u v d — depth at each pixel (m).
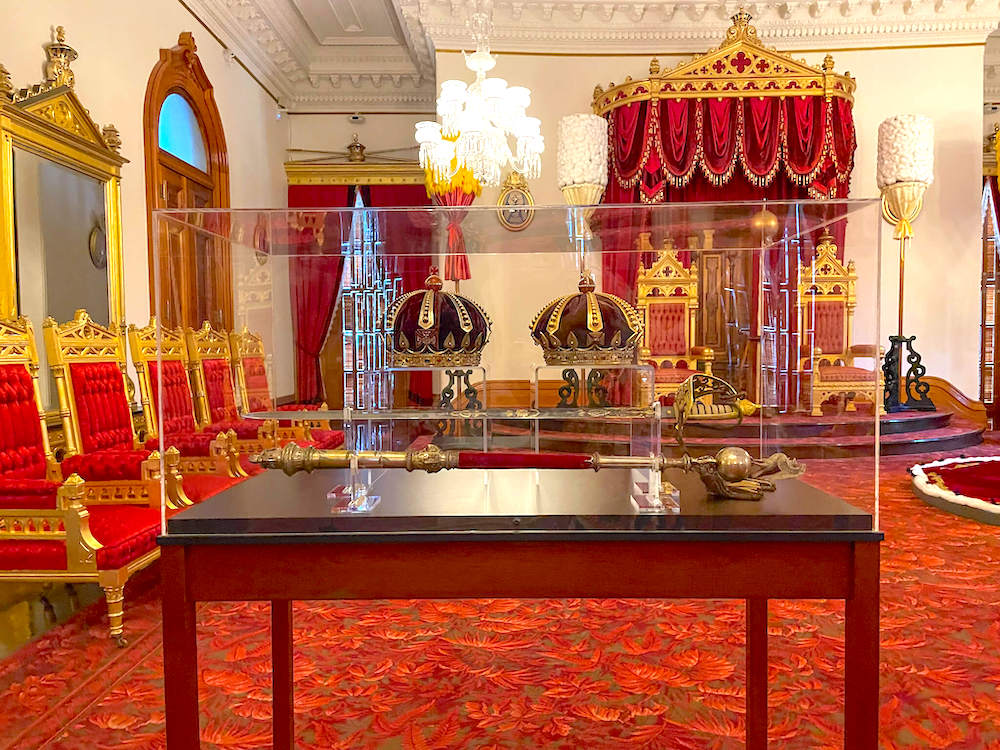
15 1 3.78
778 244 1.40
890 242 7.45
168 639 1.29
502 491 1.43
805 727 1.89
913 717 1.93
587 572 1.28
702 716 1.95
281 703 1.73
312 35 7.79
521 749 1.78
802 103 6.49
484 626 2.63
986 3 7.00
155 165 5.21
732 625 2.62
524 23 7.19
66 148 4.02
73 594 3.03
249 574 1.29
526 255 1.52
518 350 1.54
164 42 5.53
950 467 4.91
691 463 1.36
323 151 8.65
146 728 1.90
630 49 7.34
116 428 3.59
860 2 7.04
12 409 2.97
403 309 1.54
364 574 1.29
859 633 1.27
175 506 1.34
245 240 1.49
